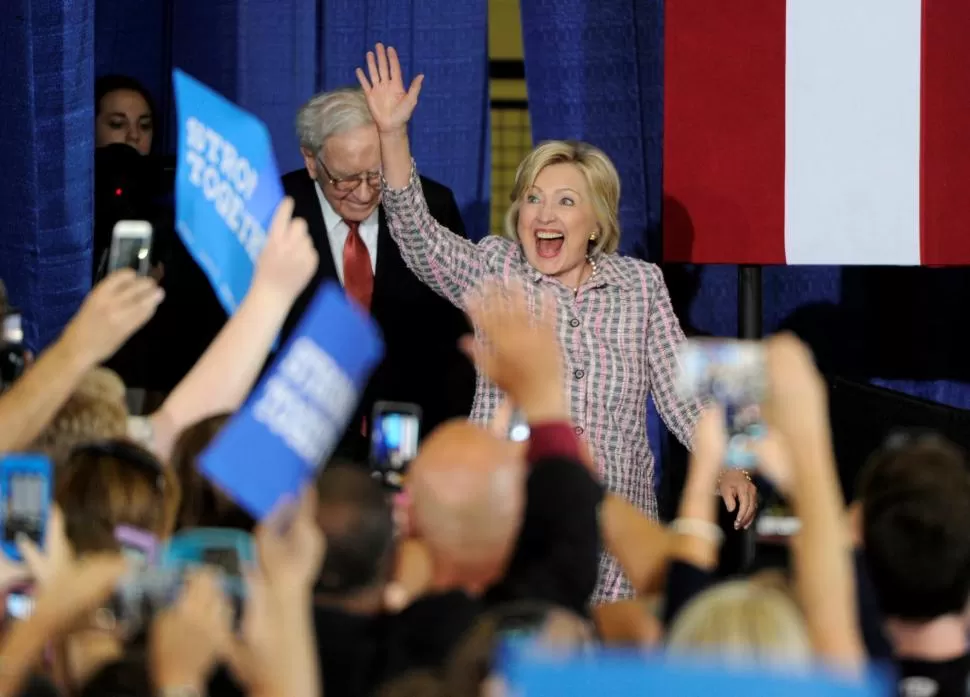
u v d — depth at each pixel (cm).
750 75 1130
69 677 543
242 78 1300
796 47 1122
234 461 530
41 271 1183
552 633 504
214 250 755
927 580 582
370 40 1290
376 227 1123
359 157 1071
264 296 689
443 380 1134
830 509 504
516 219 1044
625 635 664
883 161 1118
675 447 1284
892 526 586
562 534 618
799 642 478
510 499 588
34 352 1187
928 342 1304
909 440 616
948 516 582
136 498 596
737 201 1140
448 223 1155
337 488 574
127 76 1297
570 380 1005
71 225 1177
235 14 1298
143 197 1185
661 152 1273
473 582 596
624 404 1016
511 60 1502
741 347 577
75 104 1170
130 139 1245
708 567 588
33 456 597
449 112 1288
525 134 1502
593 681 414
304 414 540
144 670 526
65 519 588
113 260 725
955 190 1116
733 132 1136
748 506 1038
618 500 695
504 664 442
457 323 1138
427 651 564
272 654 453
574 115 1284
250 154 768
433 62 1285
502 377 646
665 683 412
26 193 1177
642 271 1040
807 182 1129
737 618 479
